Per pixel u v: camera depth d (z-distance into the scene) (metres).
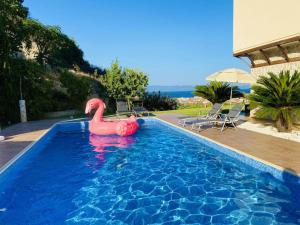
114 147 10.79
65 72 22.00
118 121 13.78
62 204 5.75
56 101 21.80
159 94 25.64
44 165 8.52
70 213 5.35
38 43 31.19
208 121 13.17
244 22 15.19
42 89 20.02
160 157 9.21
